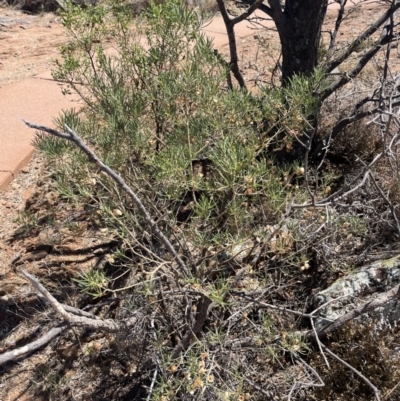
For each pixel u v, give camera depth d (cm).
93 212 298
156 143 270
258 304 238
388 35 344
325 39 636
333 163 386
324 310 271
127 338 246
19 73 683
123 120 232
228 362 225
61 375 301
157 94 250
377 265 282
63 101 569
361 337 258
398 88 368
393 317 262
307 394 251
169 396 198
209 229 233
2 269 357
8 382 305
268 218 249
